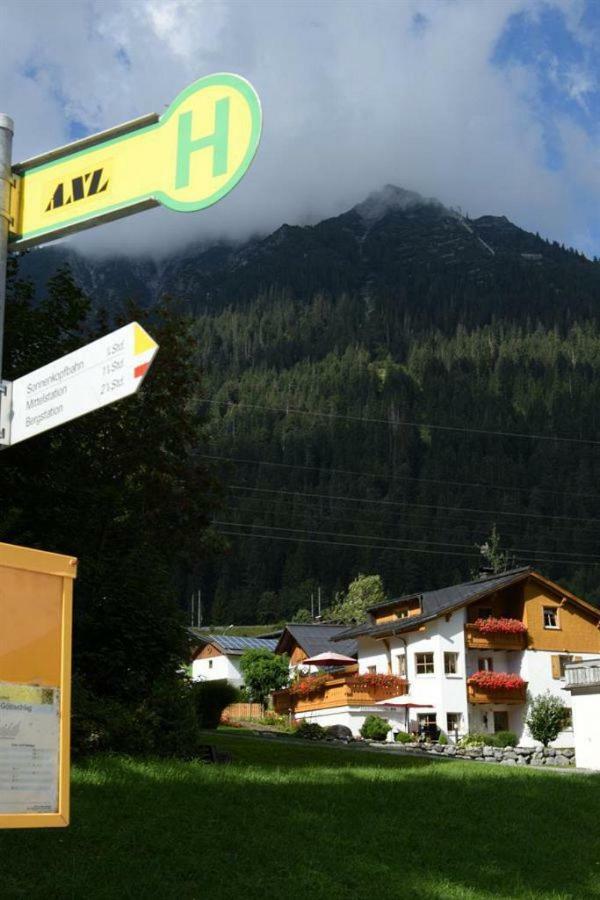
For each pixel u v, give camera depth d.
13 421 5.22
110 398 4.77
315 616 136.75
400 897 10.55
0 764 4.50
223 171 4.82
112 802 12.72
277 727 50.03
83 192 5.31
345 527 156.50
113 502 24.64
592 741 35.06
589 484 169.12
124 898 9.02
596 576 143.25
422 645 53.78
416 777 19.34
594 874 13.05
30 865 9.62
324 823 13.59
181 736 18.61
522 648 54.31
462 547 153.88
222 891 9.74
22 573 4.73
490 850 13.63
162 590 21.61
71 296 25.94
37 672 4.70
